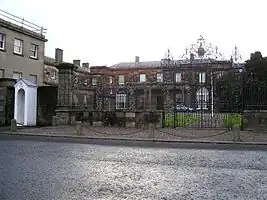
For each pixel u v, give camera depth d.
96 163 8.19
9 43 29.38
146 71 57.41
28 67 31.88
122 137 14.27
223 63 20.03
